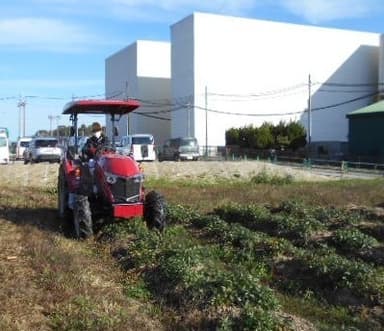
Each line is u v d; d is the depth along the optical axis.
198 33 59.97
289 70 63.97
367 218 15.00
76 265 8.97
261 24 62.28
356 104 67.31
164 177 25.38
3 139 41.38
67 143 13.98
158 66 72.88
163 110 72.62
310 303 8.66
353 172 35.84
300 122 63.50
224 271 8.62
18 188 21.06
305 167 39.19
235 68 61.50
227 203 16.81
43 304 7.19
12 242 10.77
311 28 64.75
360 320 7.95
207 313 7.29
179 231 12.59
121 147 13.93
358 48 67.19
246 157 49.94
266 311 7.25
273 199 18.80
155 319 7.25
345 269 9.13
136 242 10.41
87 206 11.64
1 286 7.68
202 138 60.22
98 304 7.30
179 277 8.23
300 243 11.77
